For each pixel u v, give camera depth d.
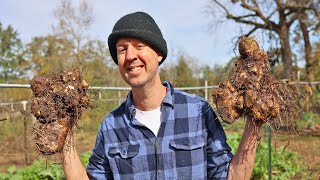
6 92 4.43
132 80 0.72
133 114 0.78
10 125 3.02
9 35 14.64
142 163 0.76
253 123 0.68
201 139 0.76
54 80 0.72
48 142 0.68
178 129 0.76
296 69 6.81
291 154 2.89
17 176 2.24
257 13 6.88
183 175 0.75
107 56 9.05
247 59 0.70
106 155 0.79
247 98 0.66
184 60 10.34
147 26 0.72
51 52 10.13
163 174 0.75
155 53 0.74
